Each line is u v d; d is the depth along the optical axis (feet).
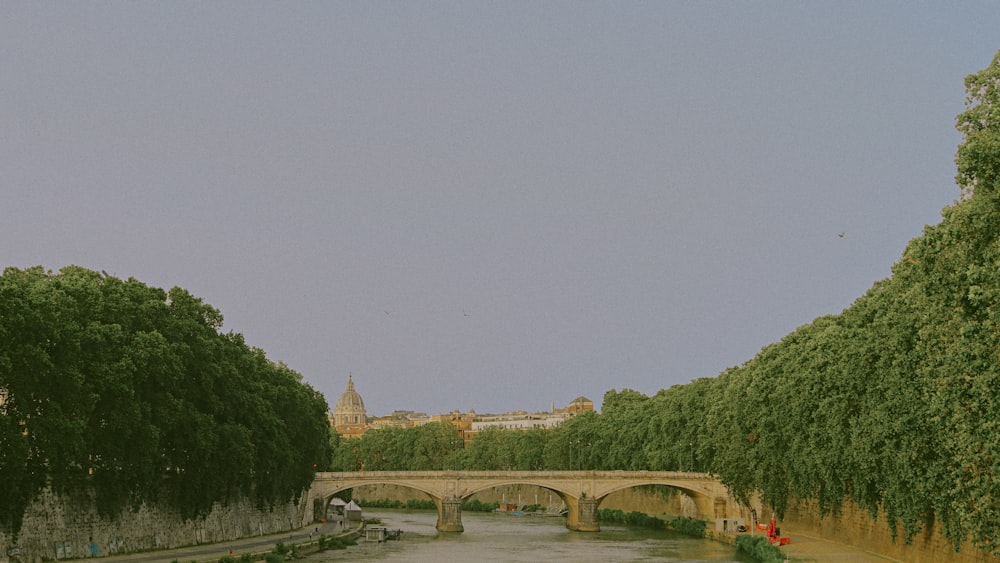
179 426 365.20
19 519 294.05
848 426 337.93
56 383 301.63
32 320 293.02
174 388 360.69
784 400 399.44
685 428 626.64
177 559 335.67
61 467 311.27
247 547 399.24
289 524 517.55
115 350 331.98
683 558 431.02
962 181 213.05
